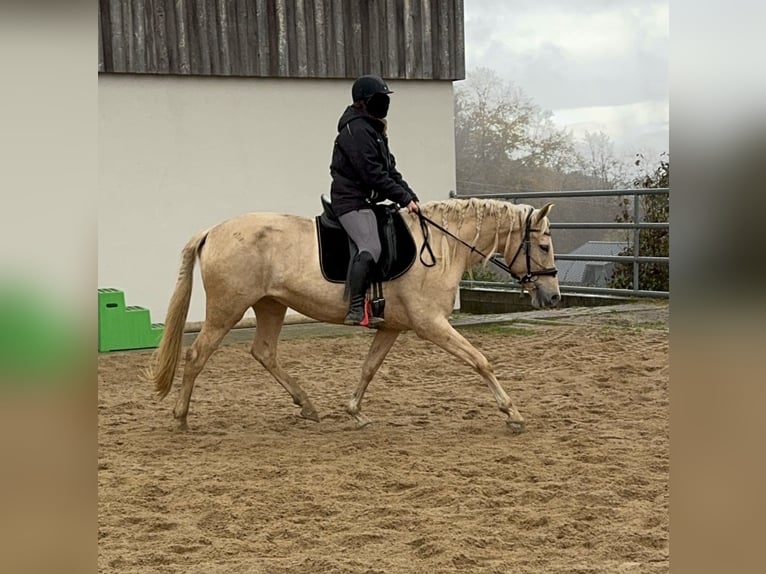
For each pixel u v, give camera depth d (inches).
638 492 194.7
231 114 516.7
